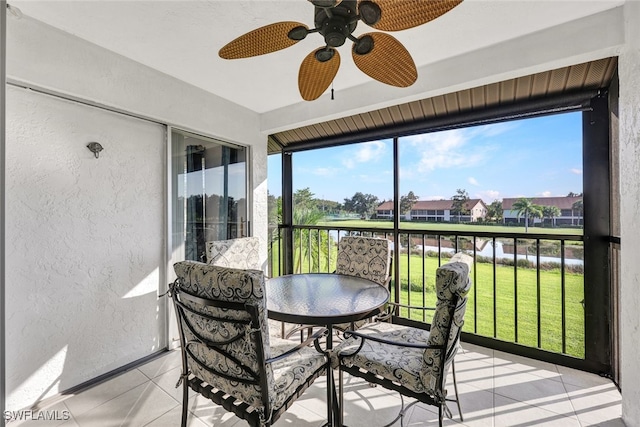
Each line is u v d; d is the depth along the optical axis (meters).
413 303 3.21
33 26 1.75
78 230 2.01
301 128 3.61
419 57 2.20
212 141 3.04
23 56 1.70
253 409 1.26
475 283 2.67
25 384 1.76
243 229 3.37
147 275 2.42
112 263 2.19
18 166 1.75
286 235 4.06
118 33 1.89
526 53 1.93
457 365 2.28
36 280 1.81
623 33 1.62
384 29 1.26
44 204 1.85
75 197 1.99
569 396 1.88
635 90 1.46
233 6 1.65
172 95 2.51
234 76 2.50
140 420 1.70
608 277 2.08
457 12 1.70
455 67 2.20
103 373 2.13
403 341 1.72
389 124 3.05
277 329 3.00
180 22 1.79
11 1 1.57
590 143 2.12
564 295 2.34
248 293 1.12
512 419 1.68
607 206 2.07
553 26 1.84
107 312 2.16
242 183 3.38
